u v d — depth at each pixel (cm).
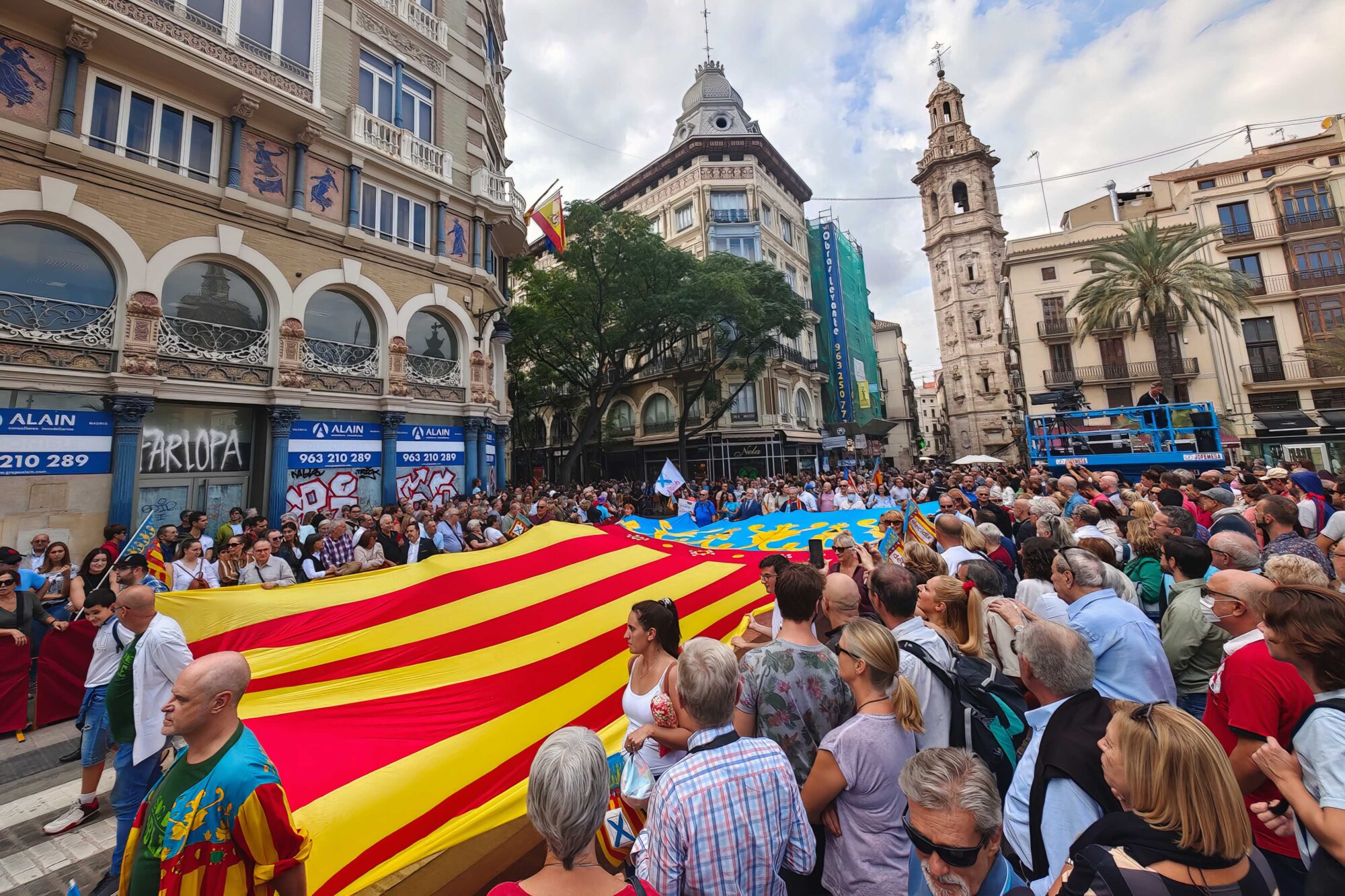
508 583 482
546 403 3419
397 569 482
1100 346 2830
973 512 850
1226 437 2336
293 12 1292
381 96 1500
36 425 909
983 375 4112
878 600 307
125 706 347
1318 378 2456
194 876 192
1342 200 2505
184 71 1086
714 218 3244
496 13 2031
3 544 873
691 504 1491
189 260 1105
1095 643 302
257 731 318
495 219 1777
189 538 750
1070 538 512
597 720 386
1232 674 237
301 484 1252
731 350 2698
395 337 1444
